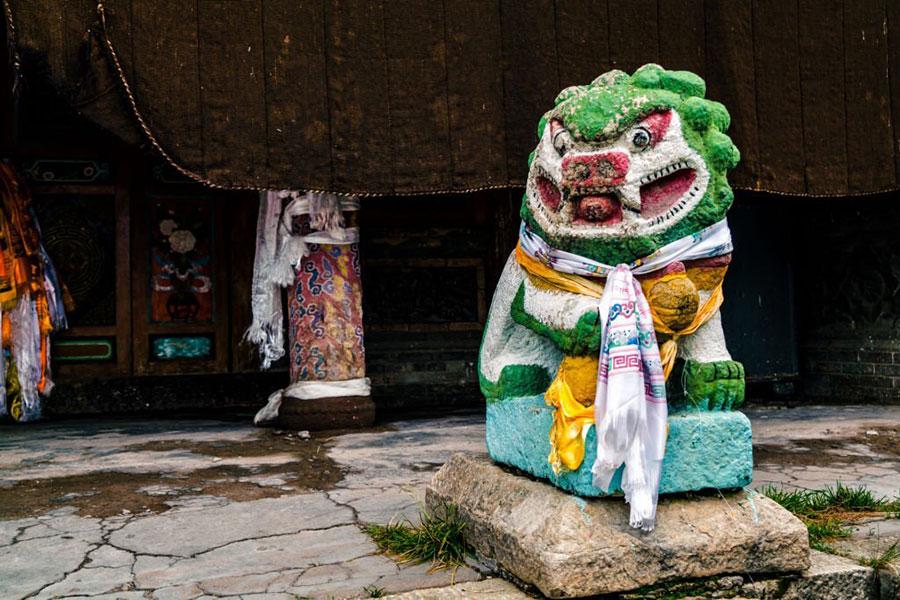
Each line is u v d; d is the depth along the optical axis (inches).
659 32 237.6
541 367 118.9
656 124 102.7
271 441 227.9
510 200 334.6
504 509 109.0
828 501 144.7
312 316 251.8
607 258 104.0
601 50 233.0
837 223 336.5
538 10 228.1
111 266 307.6
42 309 291.3
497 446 122.2
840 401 330.6
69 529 133.1
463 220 335.9
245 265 318.7
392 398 323.6
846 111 257.8
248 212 319.3
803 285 352.8
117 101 195.5
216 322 315.3
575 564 93.2
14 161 295.1
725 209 104.8
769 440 221.0
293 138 210.5
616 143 103.6
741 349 342.0
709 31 242.2
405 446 216.4
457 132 223.1
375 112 217.9
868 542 121.0
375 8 218.5
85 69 190.2
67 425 273.3
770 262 349.4
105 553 119.3
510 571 103.0
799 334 352.5
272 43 209.0
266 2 208.8
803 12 252.8
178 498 155.5
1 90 288.0
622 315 99.8
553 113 111.3
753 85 246.1
